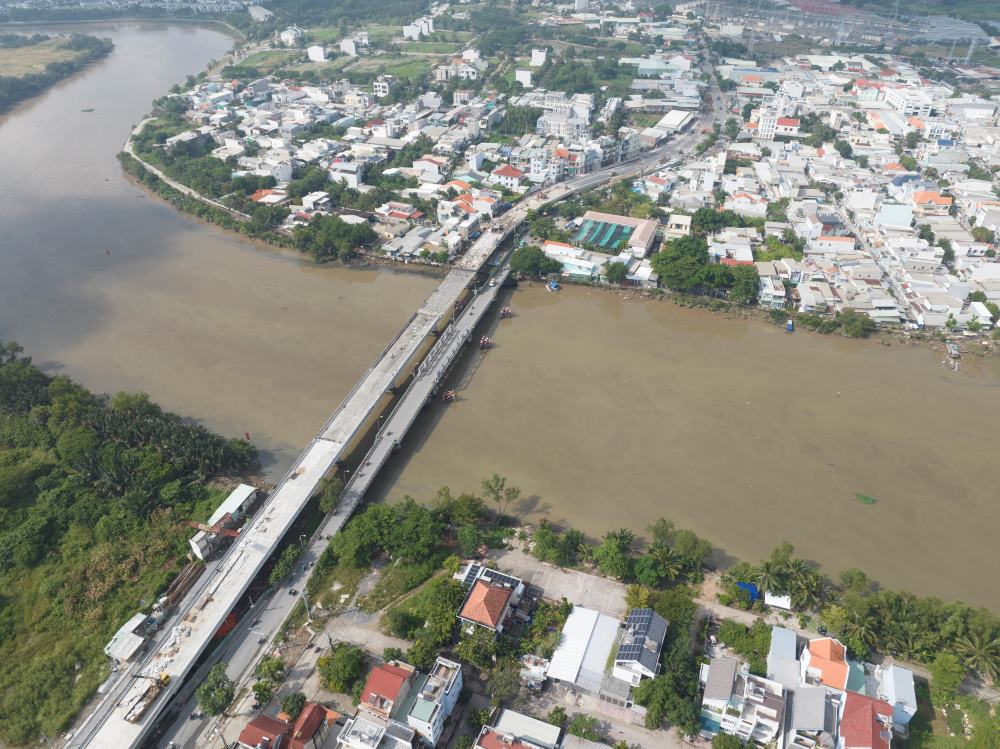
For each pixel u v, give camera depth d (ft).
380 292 639.35
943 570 368.68
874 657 316.60
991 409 489.67
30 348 561.02
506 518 397.80
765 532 391.65
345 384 514.27
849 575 344.28
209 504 405.18
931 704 297.33
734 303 610.65
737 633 318.45
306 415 483.51
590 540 384.88
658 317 606.14
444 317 598.75
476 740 275.59
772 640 310.04
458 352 547.49
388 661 308.81
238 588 342.85
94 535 386.32
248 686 305.53
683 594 334.44
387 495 417.69
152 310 612.70
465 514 379.76
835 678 290.35
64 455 432.25
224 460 430.61
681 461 442.50
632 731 287.48
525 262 648.79
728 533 390.63
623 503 411.13
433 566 363.56
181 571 366.22
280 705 296.71
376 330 580.30
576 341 569.64
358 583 356.79
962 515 402.72
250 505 406.41
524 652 315.17
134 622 330.95
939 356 547.08
